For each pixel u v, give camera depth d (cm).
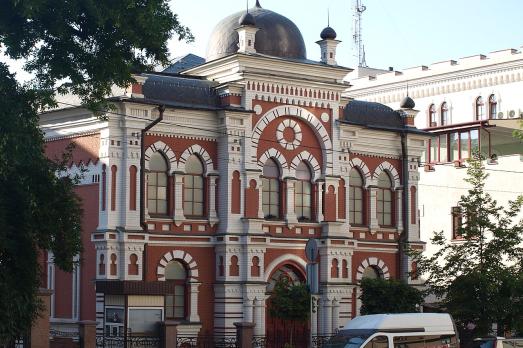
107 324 4312
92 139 4566
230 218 4694
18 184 3058
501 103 7156
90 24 3281
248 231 4706
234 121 4731
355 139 5191
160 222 4562
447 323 3466
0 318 3028
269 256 4825
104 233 4394
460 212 4528
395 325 3350
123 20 3219
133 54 3403
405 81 7750
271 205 4888
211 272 4709
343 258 5031
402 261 5341
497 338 3953
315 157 5028
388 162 5359
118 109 4453
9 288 3039
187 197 4688
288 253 4888
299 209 4984
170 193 4609
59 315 4722
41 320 3772
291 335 4672
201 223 4688
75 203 3250
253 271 4716
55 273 4772
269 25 5009
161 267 4550
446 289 4378
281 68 4909
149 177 4572
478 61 7300
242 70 4772
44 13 3150
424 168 6681
